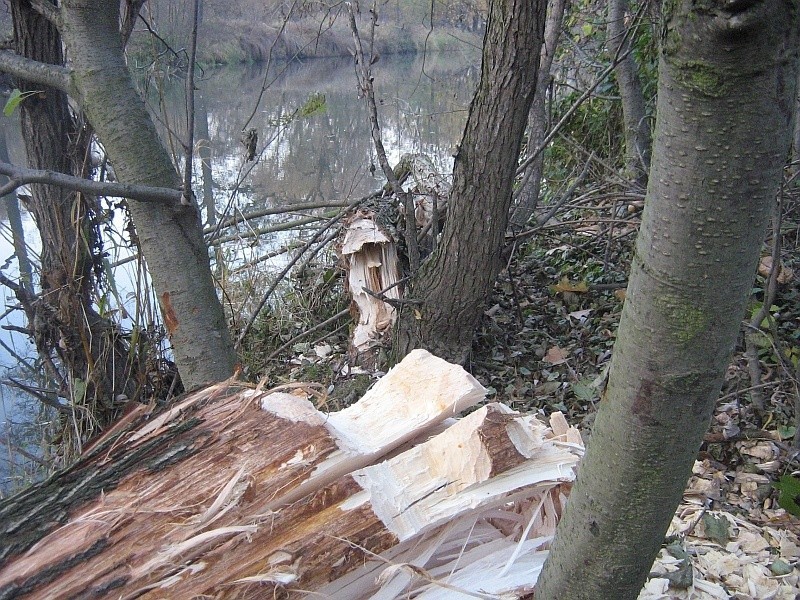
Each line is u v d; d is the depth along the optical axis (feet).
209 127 28.19
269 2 19.93
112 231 11.41
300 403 5.15
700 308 3.18
